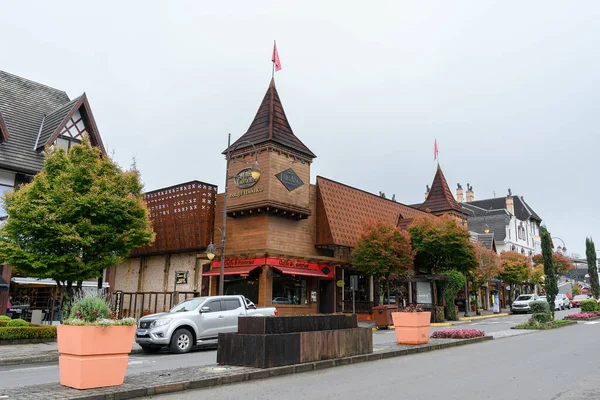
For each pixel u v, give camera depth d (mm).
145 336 14906
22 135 23859
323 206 28859
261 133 27109
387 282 30000
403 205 37375
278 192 26188
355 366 11047
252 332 10422
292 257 26297
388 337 19719
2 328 16125
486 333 20016
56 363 13469
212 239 28375
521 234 67250
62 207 17812
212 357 13883
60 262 17969
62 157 19109
